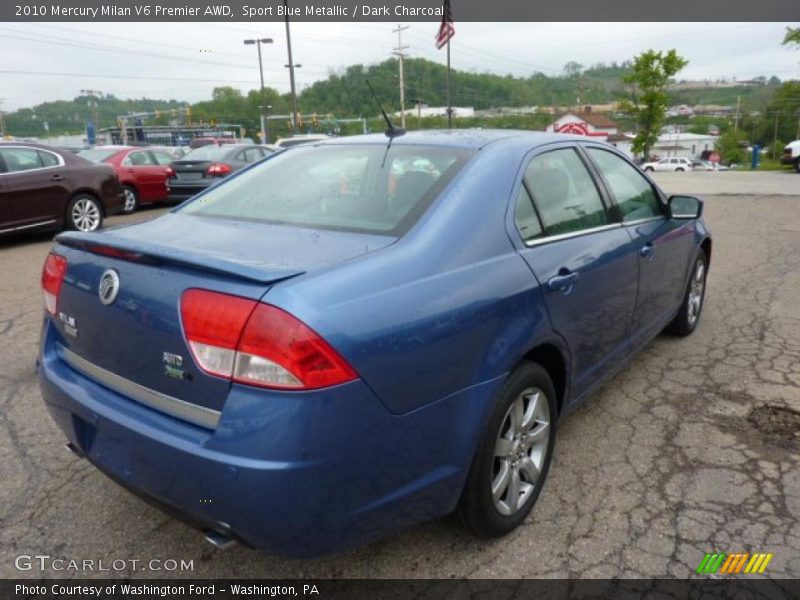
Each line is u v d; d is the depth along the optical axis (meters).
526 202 2.88
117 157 12.88
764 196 15.15
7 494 3.02
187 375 2.05
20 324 5.46
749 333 5.17
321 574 2.53
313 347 1.90
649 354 4.73
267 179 3.18
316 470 1.93
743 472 3.19
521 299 2.58
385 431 2.08
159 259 2.14
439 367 2.23
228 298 1.98
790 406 3.89
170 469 2.07
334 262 2.19
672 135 107.56
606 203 3.55
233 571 2.55
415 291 2.21
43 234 10.34
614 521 2.82
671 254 4.24
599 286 3.19
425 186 2.67
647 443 3.47
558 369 3.02
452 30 28.80
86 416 2.36
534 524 2.81
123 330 2.25
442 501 2.36
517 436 2.70
